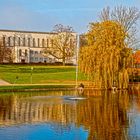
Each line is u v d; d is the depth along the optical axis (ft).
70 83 308.40
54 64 540.93
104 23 257.34
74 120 138.21
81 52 256.32
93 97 216.74
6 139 108.68
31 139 108.99
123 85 252.42
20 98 212.23
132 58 255.70
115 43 251.60
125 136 111.24
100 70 248.52
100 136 111.65
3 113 155.43
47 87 269.23
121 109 165.89
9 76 354.33
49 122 134.62
